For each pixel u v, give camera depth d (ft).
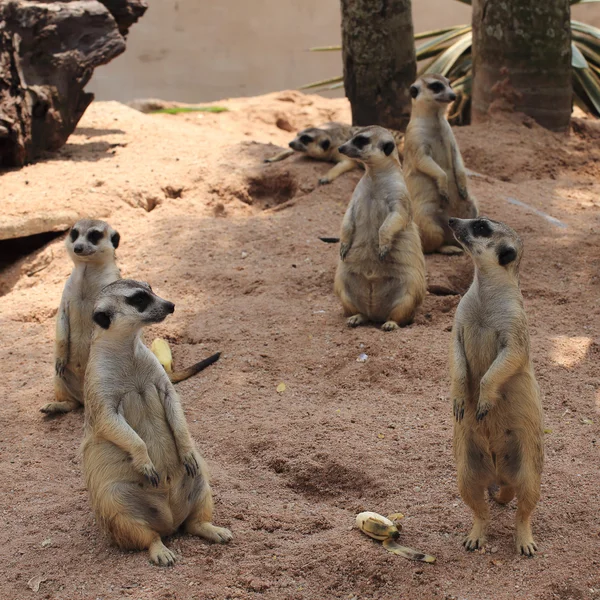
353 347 9.39
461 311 8.07
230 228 10.79
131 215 11.08
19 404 9.14
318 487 8.46
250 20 22.43
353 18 11.96
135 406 8.05
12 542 8.14
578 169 11.99
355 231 9.68
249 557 8.01
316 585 7.89
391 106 12.12
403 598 7.84
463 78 14.61
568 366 9.13
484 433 8.02
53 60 11.92
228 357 9.39
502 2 12.34
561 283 10.05
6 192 11.16
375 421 8.77
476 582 7.88
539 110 12.50
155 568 7.96
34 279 10.56
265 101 17.57
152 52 22.43
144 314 8.00
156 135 12.71
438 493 8.32
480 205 10.97
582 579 7.86
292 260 10.38
